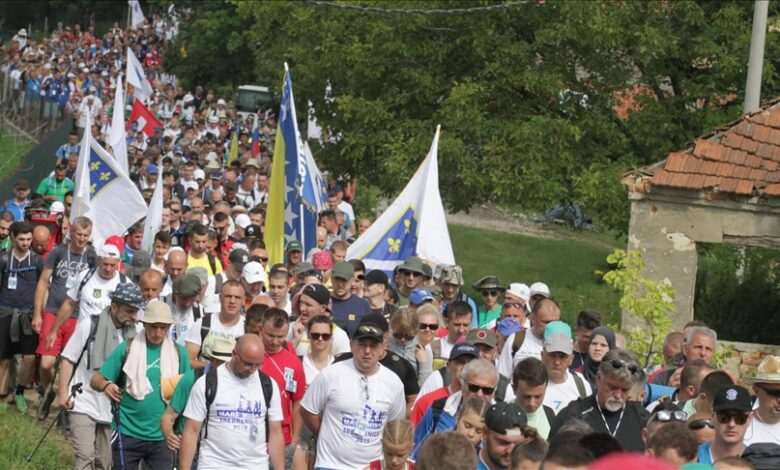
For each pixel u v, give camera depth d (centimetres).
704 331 1605
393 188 3731
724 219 2622
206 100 7188
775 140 2672
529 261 5538
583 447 830
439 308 2069
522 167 3603
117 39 9000
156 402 1596
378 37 3838
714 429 1212
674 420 1165
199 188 3669
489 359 1543
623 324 2628
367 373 1405
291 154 2522
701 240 2633
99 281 1891
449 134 3672
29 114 5728
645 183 2639
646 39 3578
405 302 2314
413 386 1522
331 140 4066
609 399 1301
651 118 3684
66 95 7075
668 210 2639
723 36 3669
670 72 3797
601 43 3597
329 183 4188
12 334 2106
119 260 1930
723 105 3759
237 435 1411
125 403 1596
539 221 6281
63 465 1847
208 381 1413
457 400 1357
